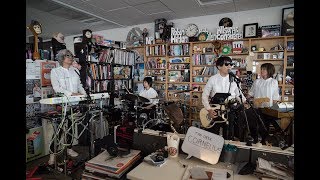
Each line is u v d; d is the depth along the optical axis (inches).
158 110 146.5
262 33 156.9
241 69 165.3
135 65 211.2
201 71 181.8
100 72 168.1
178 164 45.6
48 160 104.1
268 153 43.2
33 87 111.7
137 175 40.5
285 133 93.0
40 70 115.0
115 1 152.7
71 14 183.5
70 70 119.6
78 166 95.7
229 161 45.9
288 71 151.2
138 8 167.0
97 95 110.3
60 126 94.6
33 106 111.6
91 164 46.2
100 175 44.9
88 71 152.3
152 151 53.1
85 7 166.1
